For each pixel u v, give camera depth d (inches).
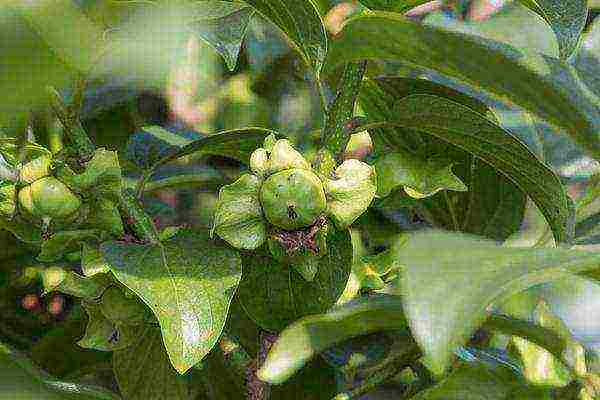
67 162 22.2
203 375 26.8
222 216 21.2
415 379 27.0
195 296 20.1
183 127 33.2
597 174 27.1
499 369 21.7
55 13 16.2
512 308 23.3
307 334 19.5
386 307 19.3
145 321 22.5
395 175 23.9
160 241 21.1
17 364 21.6
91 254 21.8
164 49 22.9
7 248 29.9
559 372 22.2
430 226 28.1
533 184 22.8
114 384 29.7
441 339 15.1
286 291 22.5
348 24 20.3
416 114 22.7
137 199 24.0
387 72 28.2
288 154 21.4
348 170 21.6
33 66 16.0
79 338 27.4
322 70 21.6
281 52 33.6
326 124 23.0
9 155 21.8
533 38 28.1
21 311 30.9
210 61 33.0
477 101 25.3
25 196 21.6
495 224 26.9
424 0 22.6
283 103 33.9
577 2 21.0
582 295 25.6
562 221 22.8
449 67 20.5
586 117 20.7
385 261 23.6
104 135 31.4
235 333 26.1
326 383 26.7
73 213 21.7
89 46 16.7
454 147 24.9
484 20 28.8
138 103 32.9
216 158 32.6
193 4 22.4
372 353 26.6
